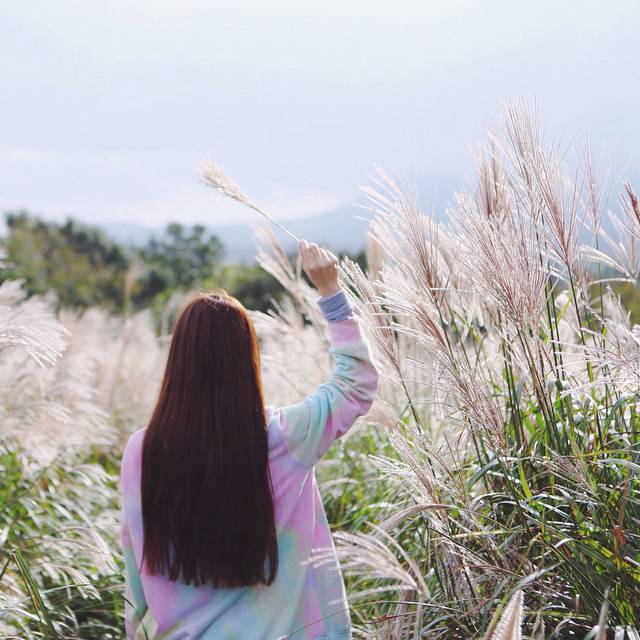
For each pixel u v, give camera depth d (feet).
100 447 19.75
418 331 8.94
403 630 7.98
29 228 71.77
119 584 12.05
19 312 12.03
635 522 7.86
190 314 7.17
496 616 6.01
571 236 8.86
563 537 7.57
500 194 9.30
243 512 6.86
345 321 7.55
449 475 8.48
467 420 8.96
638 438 8.37
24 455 15.06
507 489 8.44
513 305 8.50
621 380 7.83
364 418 10.07
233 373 7.04
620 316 9.14
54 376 17.42
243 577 6.88
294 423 7.23
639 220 8.16
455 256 9.24
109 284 69.00
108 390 23.88
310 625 7.08
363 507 12.63
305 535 7.18
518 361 8.96
